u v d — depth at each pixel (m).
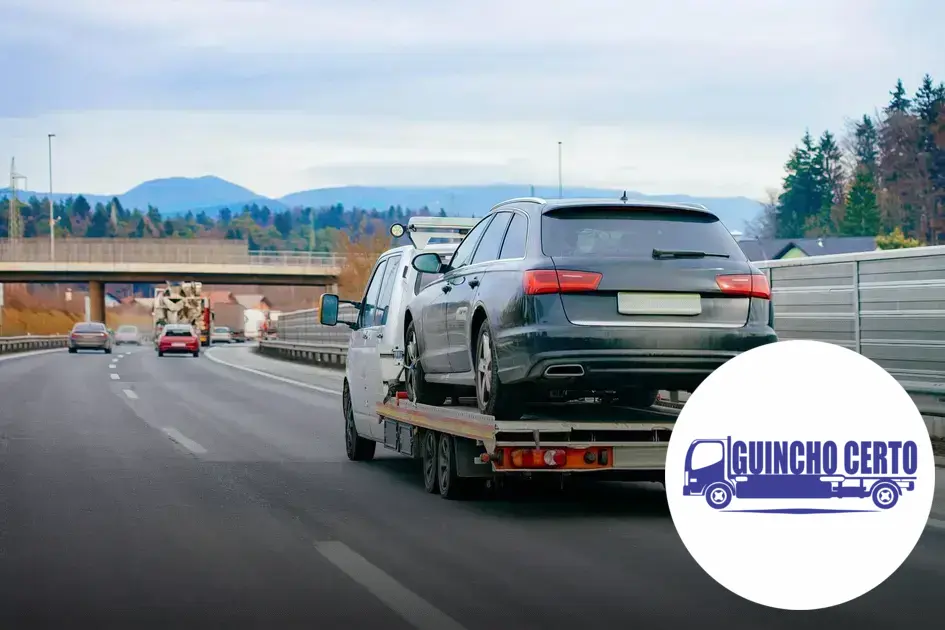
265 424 23.39
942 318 16.52
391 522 11.74
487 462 11.95
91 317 142.50
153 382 39.16
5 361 59.34
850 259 18.19
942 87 141.88
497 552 10.16
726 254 11.89
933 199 139.50
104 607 8.27
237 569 9.52
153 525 11.63
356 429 17.31
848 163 168.88
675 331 11.41
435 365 14.21
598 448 11.48
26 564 9.75
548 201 12.16
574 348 11.30
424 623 7.78
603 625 7.72
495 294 12.12
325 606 8.26
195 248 132.62
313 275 136.12
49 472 15.84
